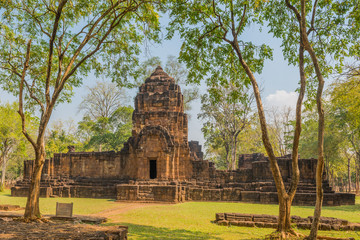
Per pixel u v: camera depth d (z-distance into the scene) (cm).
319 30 1514
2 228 1060
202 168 3138
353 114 2538
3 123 3956
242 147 5962
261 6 1506
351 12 1409
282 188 1215
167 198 2652
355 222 1620
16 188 3222
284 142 5069
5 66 1684
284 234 1159
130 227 1398
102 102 5344
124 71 1752
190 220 1636
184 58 1574
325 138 4225
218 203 2645
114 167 3334
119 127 5116
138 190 2750
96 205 2358
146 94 3247
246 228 1425
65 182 3312
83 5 1521
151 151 3002
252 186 2922
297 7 1501
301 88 1254
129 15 1609
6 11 1484
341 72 1573
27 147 5597
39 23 1435
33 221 1304
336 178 6912
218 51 1595
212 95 1633
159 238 1169
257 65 1603
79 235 939
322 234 1288
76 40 1705
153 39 1553
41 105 1541
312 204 2562
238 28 1432
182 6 1445
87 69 1805
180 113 3178
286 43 1612
